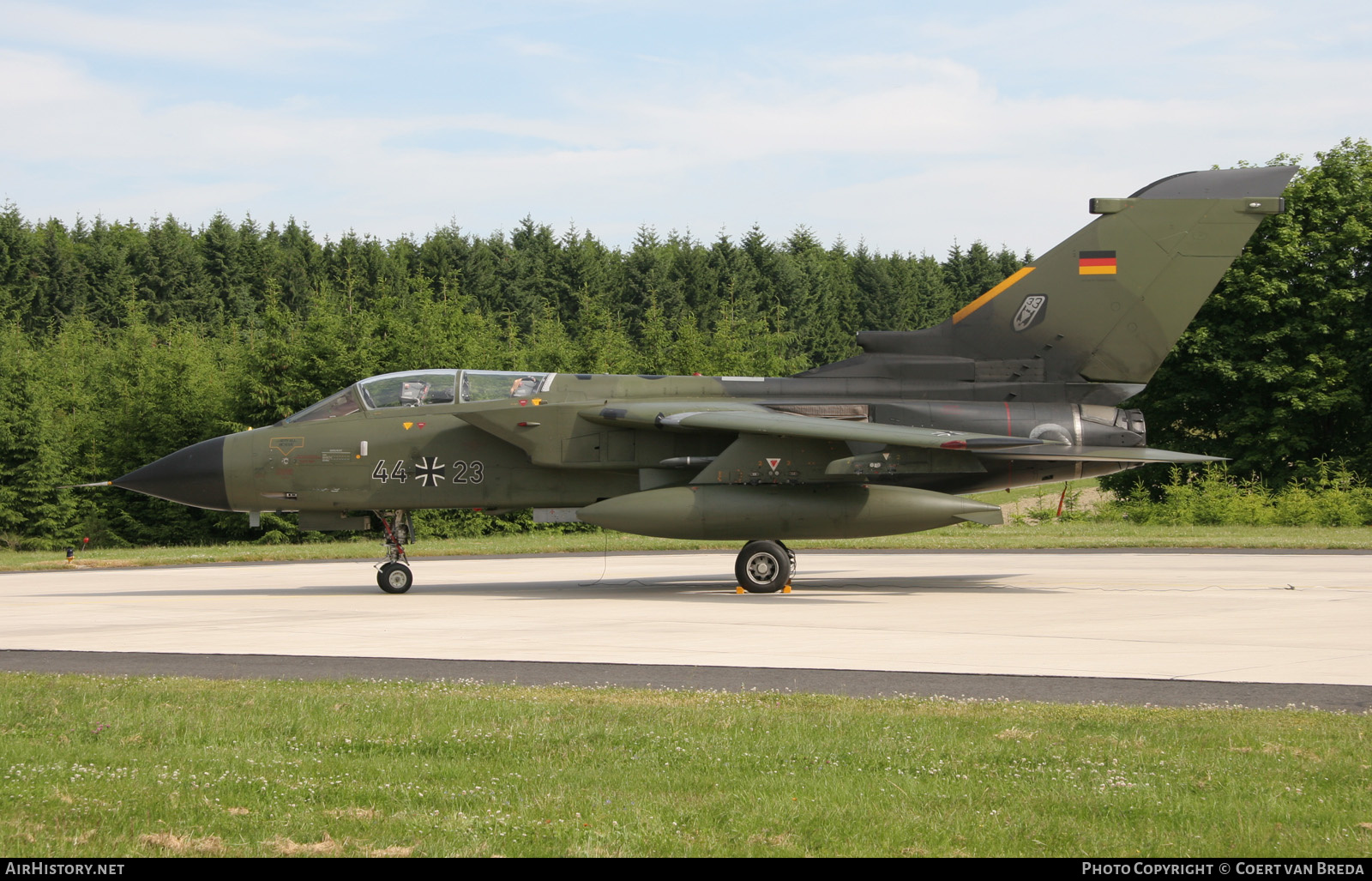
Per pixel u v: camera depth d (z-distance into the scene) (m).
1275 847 8.70
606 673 16.83
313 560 48.50
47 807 9.89
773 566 29.28
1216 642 19.67
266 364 80.94
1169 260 29.73
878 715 13.28
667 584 33.19
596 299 162.88
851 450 28.30
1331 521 62.00
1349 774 10.55
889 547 48.28
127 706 14.12
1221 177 29.94
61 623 24.47
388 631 22.16
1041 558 41.50
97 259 180.75
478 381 31.00
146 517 81.56
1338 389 73.38
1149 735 12.17
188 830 9.34
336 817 9.62
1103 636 20.58
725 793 10.17
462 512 79.12
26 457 79.94
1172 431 79.69
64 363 116.00
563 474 30.38
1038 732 12.38
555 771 10.95
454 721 13.03
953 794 10.10
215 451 30.59
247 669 17.48
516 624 23.22
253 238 198.88
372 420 30.61
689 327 96.69
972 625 22.27
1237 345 75.00
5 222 176.00
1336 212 74.38
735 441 28.95
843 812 9.57
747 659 18.05
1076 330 30.05
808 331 187.75
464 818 9.48
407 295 181.50
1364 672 16.45
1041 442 26.55
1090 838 8.93
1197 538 48.91
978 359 30.28
